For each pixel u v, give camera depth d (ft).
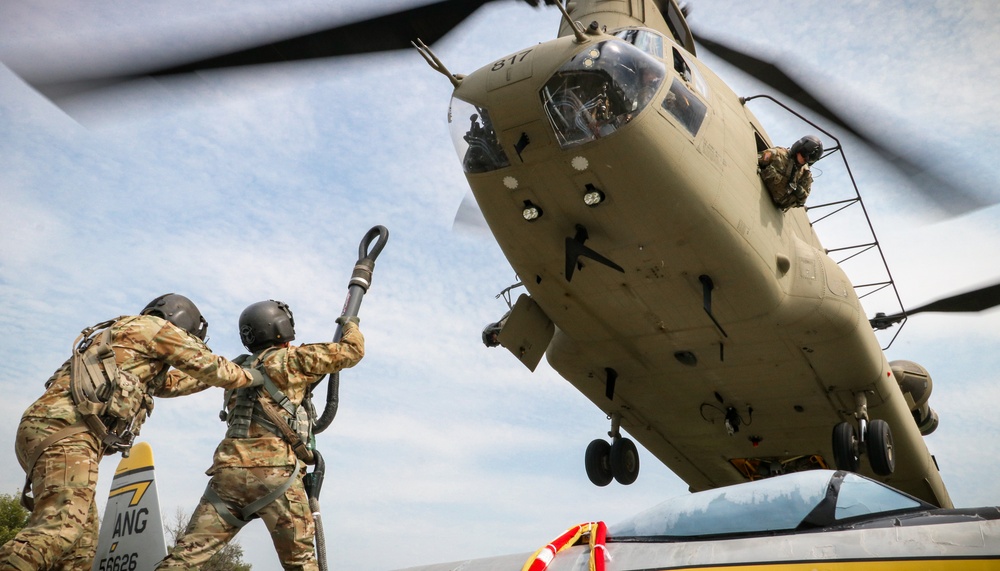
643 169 23.49
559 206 24.94
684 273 26.20
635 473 35.01
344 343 14.71
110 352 13.06
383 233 16.03
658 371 31.30
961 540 9.18
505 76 23.80
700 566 10.05
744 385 31.07
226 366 13.47
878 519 10.50
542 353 31.01
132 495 15.11
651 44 25.57
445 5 24.50
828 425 32.48
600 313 28.81
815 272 28.32
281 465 13.56
